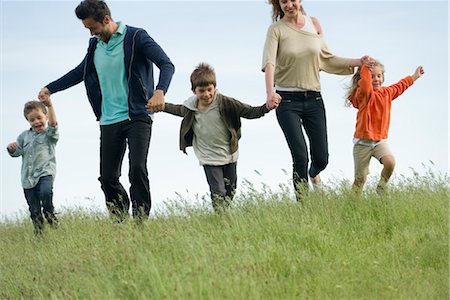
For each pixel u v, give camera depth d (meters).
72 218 20.16
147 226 16.27
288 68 17.92
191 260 13.41
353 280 13.01
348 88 19.83
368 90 19.28
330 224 16.30
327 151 18.38
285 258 13.76
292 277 13.12
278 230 15.53
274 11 18.62
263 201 17.50
